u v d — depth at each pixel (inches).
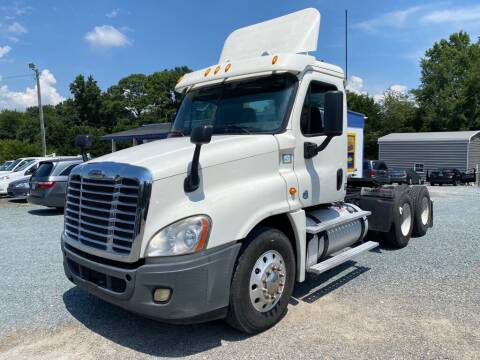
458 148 1409.9
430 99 2151.8
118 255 140.0
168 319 136.1
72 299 201.9
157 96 2564.0
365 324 168.7
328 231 204.7
